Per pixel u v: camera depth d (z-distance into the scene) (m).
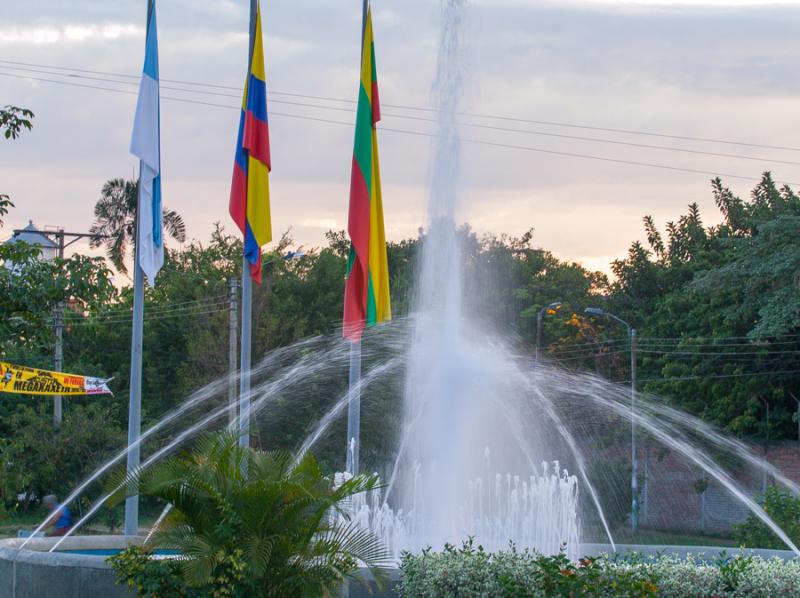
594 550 16.42
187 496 10.68
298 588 10.77
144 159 18.48
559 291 50.16
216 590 10.43
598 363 44.09
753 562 10.99
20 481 36.16
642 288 47.66
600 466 37.12
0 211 16.23
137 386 18.03
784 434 39.97
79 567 12.46
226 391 37.81
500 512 17.89
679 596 10.34
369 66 19.48
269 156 18.58
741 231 48.00
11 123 15.45
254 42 18.58
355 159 19.20
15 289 15.47
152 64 18.66
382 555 11.25
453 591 10.40
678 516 38.59
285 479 10.73
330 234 61.53
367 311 19.14
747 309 37.84
